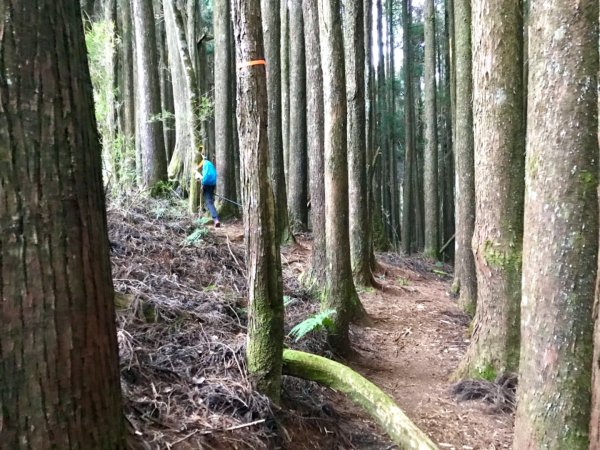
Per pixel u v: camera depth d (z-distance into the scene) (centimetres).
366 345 625
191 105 987
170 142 1588
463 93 841
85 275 148
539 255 284
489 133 492
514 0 475
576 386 274
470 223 849
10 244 132
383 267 1067
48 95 138
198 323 445
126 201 841
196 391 338
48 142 138
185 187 1115
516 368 484
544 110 279
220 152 1187
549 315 280
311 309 635
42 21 138
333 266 574
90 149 153
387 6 2467
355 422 418
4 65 131
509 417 444
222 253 715
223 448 296
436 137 1584
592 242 269
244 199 358
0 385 132
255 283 358
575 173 269
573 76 266
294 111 1259
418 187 2358
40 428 138
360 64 815
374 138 1873
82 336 147
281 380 380
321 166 701
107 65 1013
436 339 672
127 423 253
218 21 1191
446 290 1026
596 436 202
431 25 1551
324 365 386
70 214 143
